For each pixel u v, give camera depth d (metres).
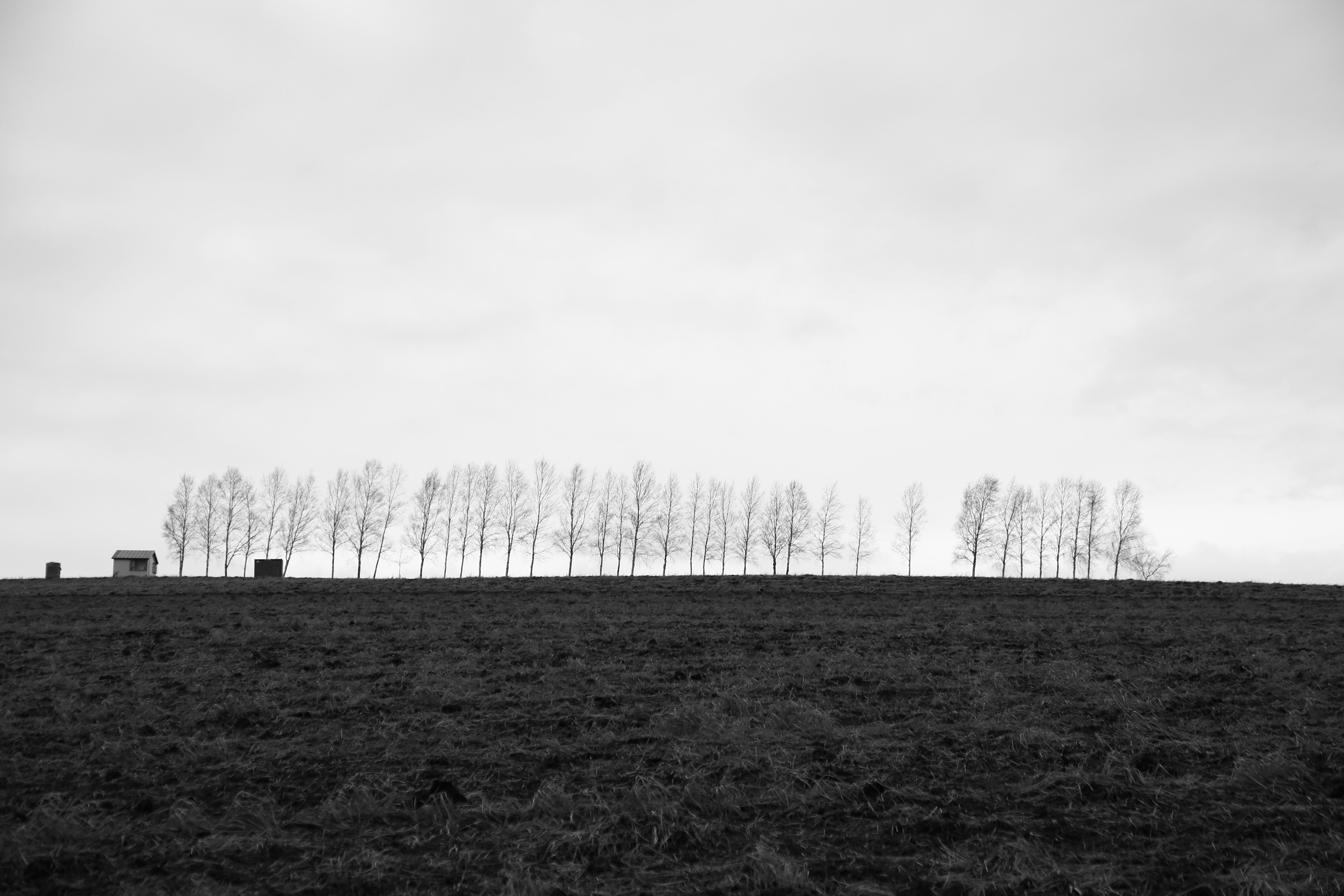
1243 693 17.36
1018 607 34.69
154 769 13.27
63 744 14.59
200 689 18.41
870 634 25.80
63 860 10.05
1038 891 9.16
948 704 16.59
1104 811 11.22
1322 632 26.05
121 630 27.55
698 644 24.06
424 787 12.27
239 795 11.98
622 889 9.32
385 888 9.45
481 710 16.50
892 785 12.12
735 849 10.32
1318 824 10.66
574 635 25.75
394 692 18.05
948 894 9.21
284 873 9.84
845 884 9.31
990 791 11.94
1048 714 15.66
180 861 10.05
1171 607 34.88
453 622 29.17
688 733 14.73
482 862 10.02
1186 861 9.80
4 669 21.16
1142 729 14.45
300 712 16.36
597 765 13.16
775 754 13.37
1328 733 14.17
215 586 47.53
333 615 31.66
